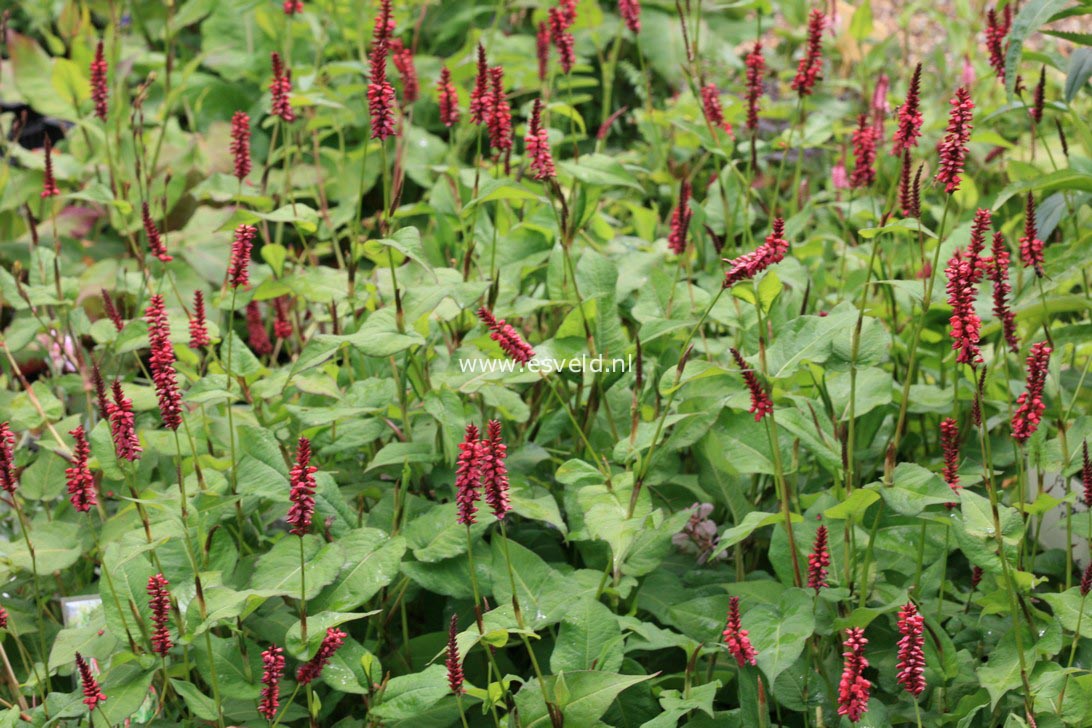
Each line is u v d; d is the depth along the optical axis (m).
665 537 2.66
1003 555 2.27
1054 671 2.27
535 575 2.60
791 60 6.63
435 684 2.29
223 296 3.44
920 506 2.28
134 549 2.37
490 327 2.46
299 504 2.25
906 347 3.42
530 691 2.29
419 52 6.69
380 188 5.84
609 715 2.54
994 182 5.16
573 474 2.61
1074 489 3.07
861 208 4.04
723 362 3.28
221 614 2.27
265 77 6.21
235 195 3.40
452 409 2.77
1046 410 3.05
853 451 3.01
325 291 3.11
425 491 3.06
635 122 6.57
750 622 2.37
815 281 3.66
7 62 6.04
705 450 2.88
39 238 4.91
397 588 2.77
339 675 2.38
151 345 2.41
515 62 5.11
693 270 4.08
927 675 2.48
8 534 3.32
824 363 2.54
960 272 2.18
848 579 2.55
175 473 3.21
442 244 3.90
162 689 2.59
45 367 4.43
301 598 2.29
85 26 6.25
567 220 3.02
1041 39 6.30
